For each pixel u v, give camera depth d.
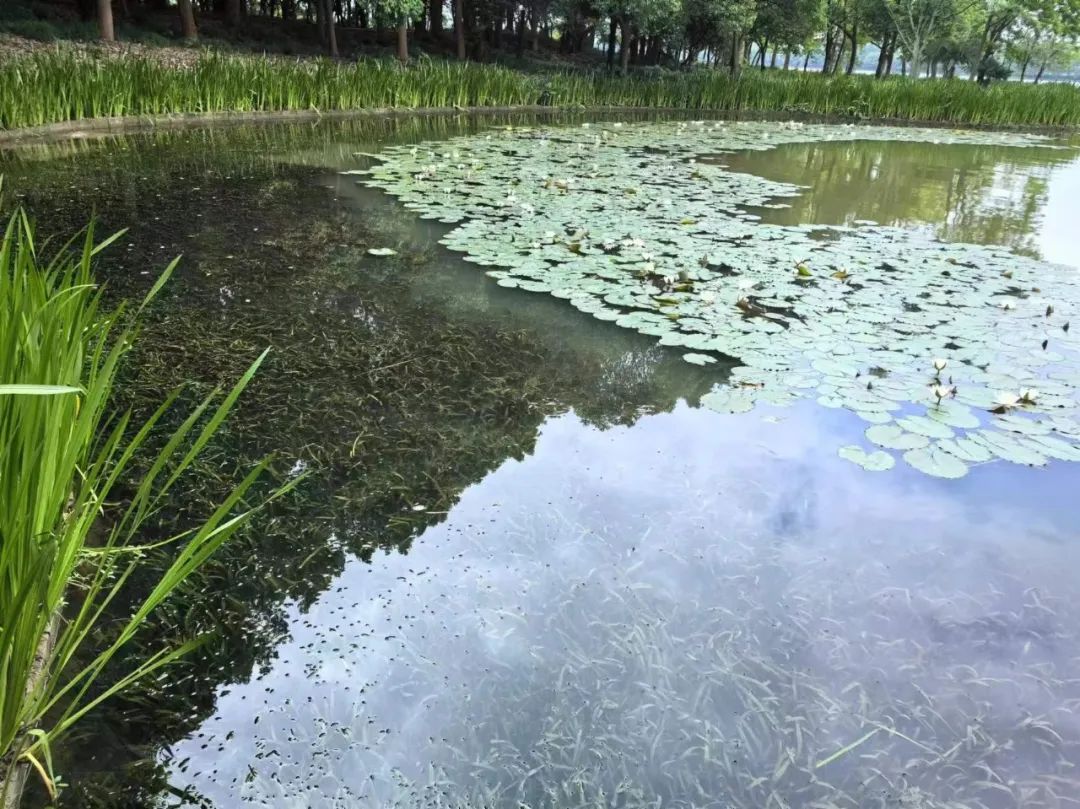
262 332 3.20
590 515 2.06
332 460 2.27
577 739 1.36
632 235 4.96
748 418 2.66
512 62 19.30
